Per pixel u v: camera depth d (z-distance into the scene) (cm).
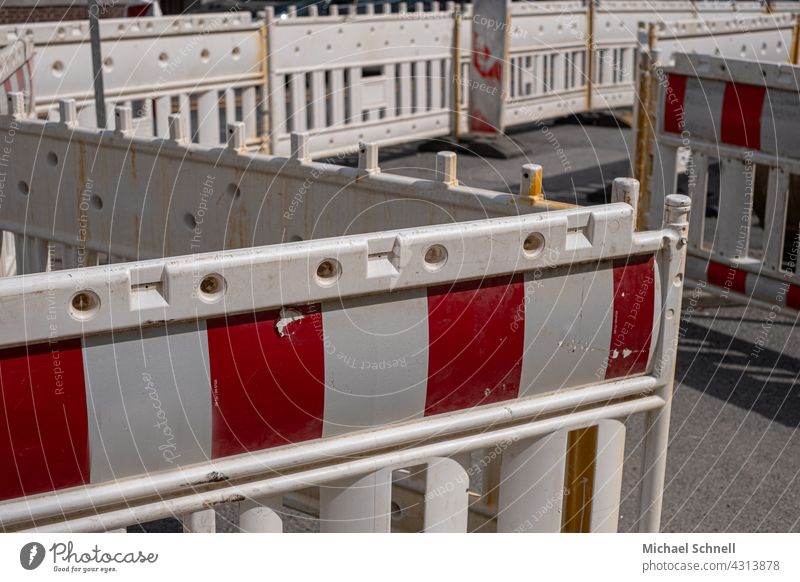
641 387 248
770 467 386
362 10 1255
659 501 263
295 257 195
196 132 775
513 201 298
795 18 1130
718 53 1015
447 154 316
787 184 487
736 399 451
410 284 208
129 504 195
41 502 185
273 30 809
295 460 207
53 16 1176
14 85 555
